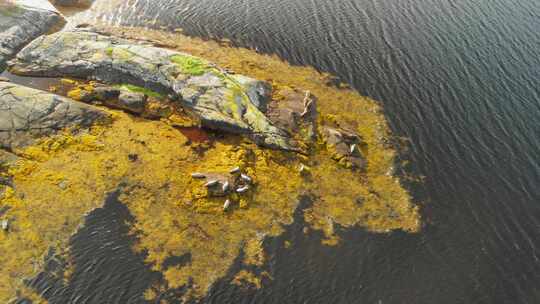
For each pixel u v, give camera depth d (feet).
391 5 201.67
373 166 114.42
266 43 165.78
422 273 90.63
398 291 87.04
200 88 121.49
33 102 110.32
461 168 115.75
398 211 103.50
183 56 132.67
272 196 102.06
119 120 115.75
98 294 80.18
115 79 127.24
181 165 105.50
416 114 133.69
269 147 113.39
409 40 172.35
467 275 91.04
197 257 88.02
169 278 83.82
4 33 142.20
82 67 127.75
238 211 97.55
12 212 90.79
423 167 115.65
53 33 152.97
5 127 104.22
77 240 88.22
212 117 114.11
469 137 125.70
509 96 141.69
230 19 180.04
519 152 120.88
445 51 165.37
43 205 93.04
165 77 124.77
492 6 203.10
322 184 107.34
